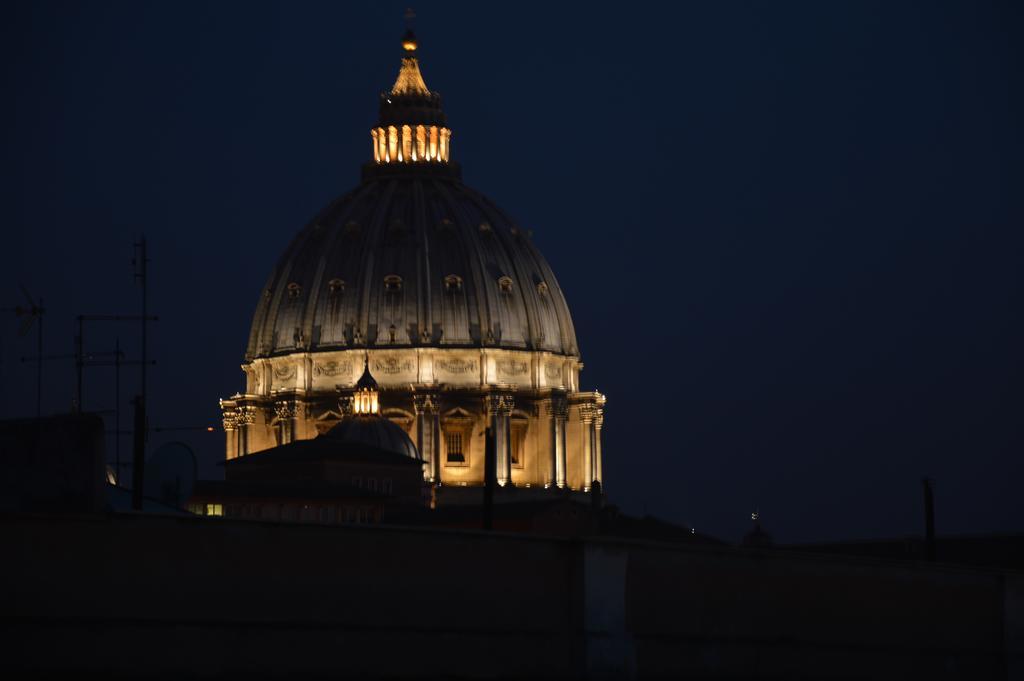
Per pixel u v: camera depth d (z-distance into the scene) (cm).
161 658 13900
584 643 16100
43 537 13538
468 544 15612
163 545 14012
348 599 14825
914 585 19300
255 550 14400
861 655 18612
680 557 17062
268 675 14362
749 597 17638
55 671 13500
